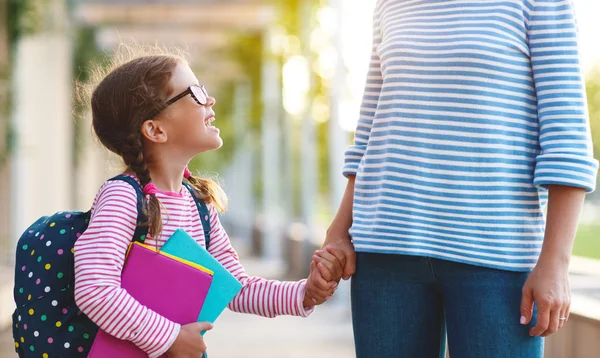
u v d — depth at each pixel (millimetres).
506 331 2070
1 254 9344
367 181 2256
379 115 2242
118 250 2059
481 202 2090
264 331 7688
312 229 12789
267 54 16281
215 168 31094
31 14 9398
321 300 2393
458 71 2105
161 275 2111
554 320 1992
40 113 11430
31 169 10859
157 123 2238
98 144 2455
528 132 2115
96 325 2105
